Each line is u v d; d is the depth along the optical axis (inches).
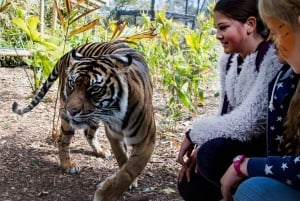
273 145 85.6
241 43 95.3
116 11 549.0
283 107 82.6
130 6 729.0
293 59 68.4
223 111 107.1
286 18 65.5
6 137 185.8
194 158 107.6
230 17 94.7
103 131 204.5
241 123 94.6
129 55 134.9
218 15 96.2
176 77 217.2
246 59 95.6
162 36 280.4
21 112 170.7
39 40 198.4
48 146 179.3
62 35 342.6
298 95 73.0
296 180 72.3
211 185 108.0
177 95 232.2
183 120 228.1
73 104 126.9
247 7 93.7
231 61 104.1
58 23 427.2
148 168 163.0
